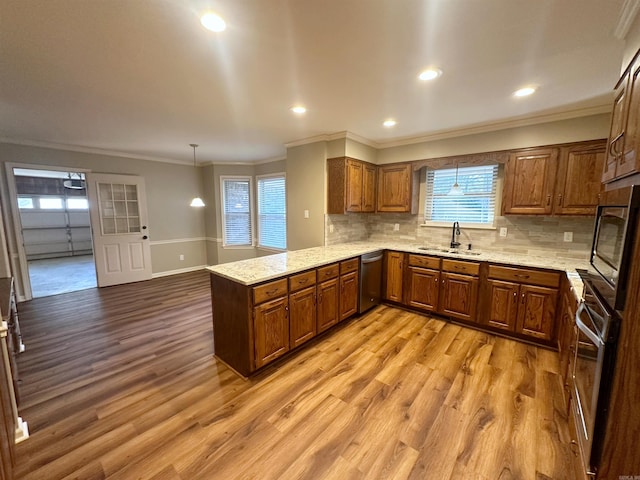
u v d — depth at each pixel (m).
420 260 3.57
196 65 1.94
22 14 1.39
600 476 1.22
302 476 1.46
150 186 5.50
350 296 3.33
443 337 3.03
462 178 3.77
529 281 2.83
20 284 4.19
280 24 1.51
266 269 2.52
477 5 1.37
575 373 1.63
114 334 3.10
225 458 1.57
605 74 2.07
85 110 2.82
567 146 2.83
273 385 2.22
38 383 2.23
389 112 2.89
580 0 1.32
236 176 6.04
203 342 2.92
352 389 2.16
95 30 1.54
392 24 1.51
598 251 1.70
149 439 1.69
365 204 4.09
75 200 9.12
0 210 2.78
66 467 1.50
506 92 2.39
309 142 3.95
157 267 5.70
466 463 1.54
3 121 3.16
